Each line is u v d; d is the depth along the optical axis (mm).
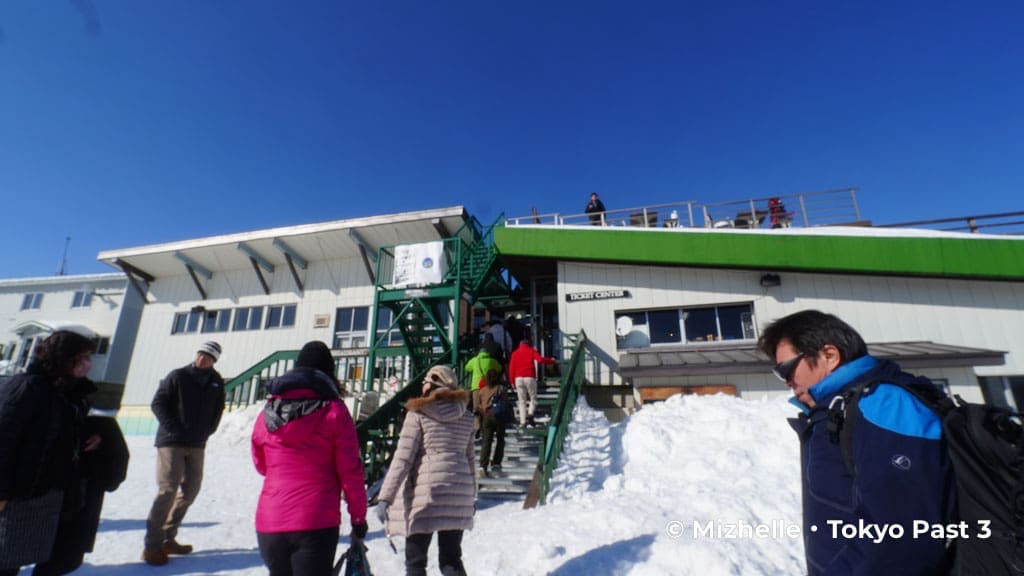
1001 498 1053
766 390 9258
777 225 11836
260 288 16781
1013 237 9031
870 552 1165
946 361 8070
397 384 11680
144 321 17734
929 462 1144
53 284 23766
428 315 11266
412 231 14258
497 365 7074
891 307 9688
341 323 15555
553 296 13961
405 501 2746
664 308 10945
